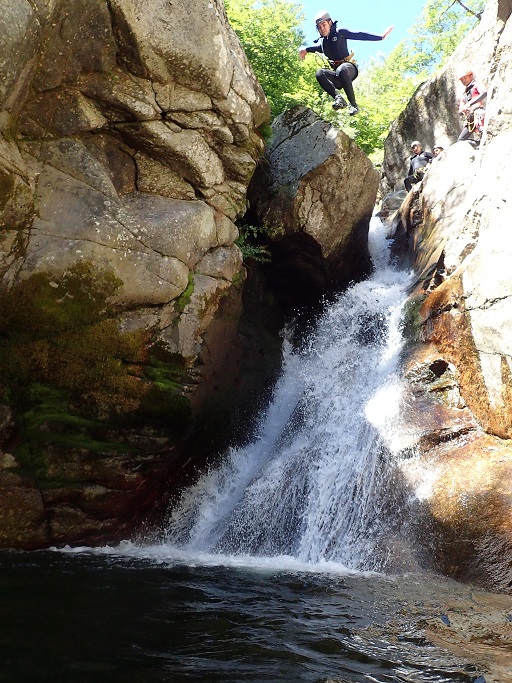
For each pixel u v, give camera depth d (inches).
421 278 367.9
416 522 235.1
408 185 553.6
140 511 270.4
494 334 260.2
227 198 307.0
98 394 253.6
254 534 262.8
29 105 252.8
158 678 124.6
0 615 157.9
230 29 309.4
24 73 238.5
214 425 299.1
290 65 650.8
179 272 265.3
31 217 246.1
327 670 132.0
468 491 232.1
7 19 220.4
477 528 221.1
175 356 265.1
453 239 339.9
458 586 207.5
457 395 276.2
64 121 260.5
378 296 388.2
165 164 285.7
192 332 271.0
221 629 155.2
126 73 267.9
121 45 261.6
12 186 239.9
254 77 319.0
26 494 243.6
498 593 201.3
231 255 299.0
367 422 285.0
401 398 288.4
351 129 644.1
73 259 245.3
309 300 414.6
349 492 259.8
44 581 193.2
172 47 268.4
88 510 254.2
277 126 418.3
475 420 263.7
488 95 322.7
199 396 279.3
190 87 280.2
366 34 400.2
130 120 273.6
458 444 257.0
